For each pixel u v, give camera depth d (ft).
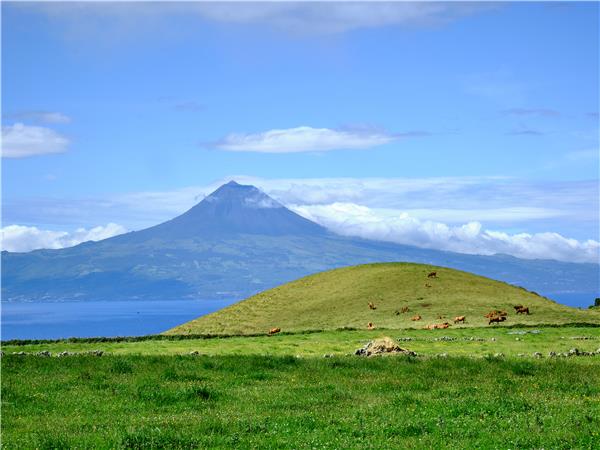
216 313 369.09
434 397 87.04
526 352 154.20
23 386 97.25
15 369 113.39
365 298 345.92
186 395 88.12
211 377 107.65
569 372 108.99
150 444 62.80
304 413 76.74
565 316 283.59
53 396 90.43
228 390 94.68
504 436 64.13
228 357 130.82
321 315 323.78
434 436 65.26
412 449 60.49
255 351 165.68
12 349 175.11
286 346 181.47
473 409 76.69
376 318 297.12
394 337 211.61
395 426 68.90
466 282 370.53
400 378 104.78
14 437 67.10
